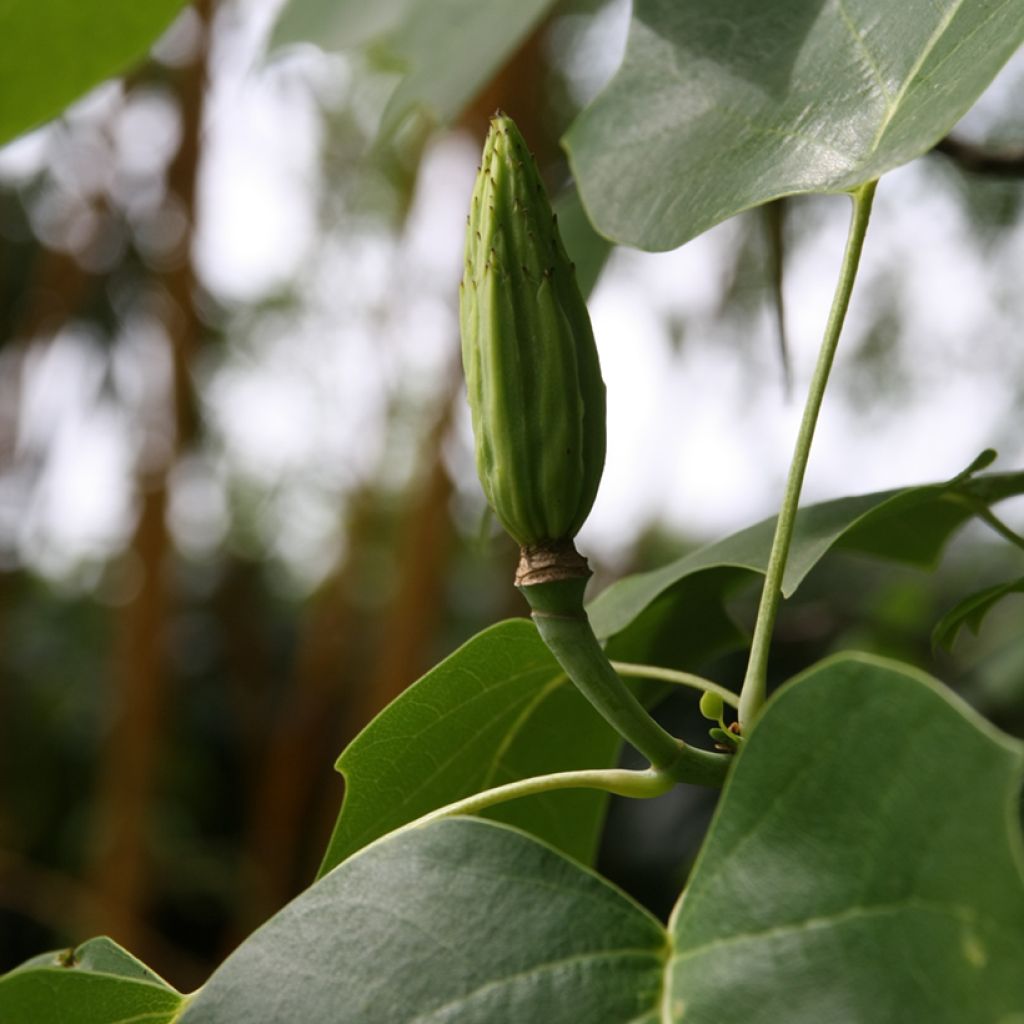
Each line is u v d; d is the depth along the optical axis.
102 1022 0.29
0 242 2.29
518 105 1.49
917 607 0.87
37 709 2.28
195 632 2.45
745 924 0.25
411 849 0.27
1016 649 0.78
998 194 1.29
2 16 0.41
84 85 0.43
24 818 2.21
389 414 2.49
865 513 0.32
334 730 2.28
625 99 0.33
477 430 0.28
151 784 1.90
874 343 1.58
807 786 0.25
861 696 0.25
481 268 0.28
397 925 0.26
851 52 0.31
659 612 0.37
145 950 1.87
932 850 0.24
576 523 0.28
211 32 1.86
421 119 1.53
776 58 0.32
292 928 0.26
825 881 0.24
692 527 2.16
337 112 1.95
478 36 0.48
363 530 2.35
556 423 0.28
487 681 0.33
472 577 2.39
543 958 0.25
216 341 2.52
